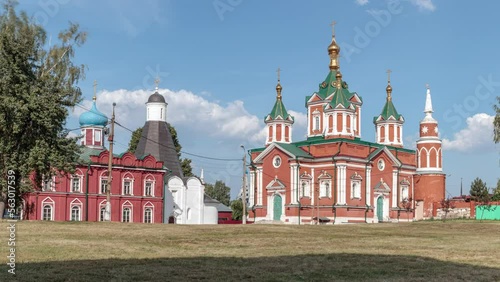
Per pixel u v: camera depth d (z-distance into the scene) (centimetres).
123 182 7606
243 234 3403
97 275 1648
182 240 2888
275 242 2917
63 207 7038
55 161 4406
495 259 2219
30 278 1570
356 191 8119
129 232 3241
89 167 7312
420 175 8969
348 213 7881
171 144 9075
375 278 1702
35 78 4566
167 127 9162
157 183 7962
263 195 8431
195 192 8594
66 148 4594
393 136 9238
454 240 3294
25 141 4406
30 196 6825
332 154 8100
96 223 3981
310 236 3394
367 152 8362
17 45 4397
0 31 4588
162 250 2381
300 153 8206
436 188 8869
